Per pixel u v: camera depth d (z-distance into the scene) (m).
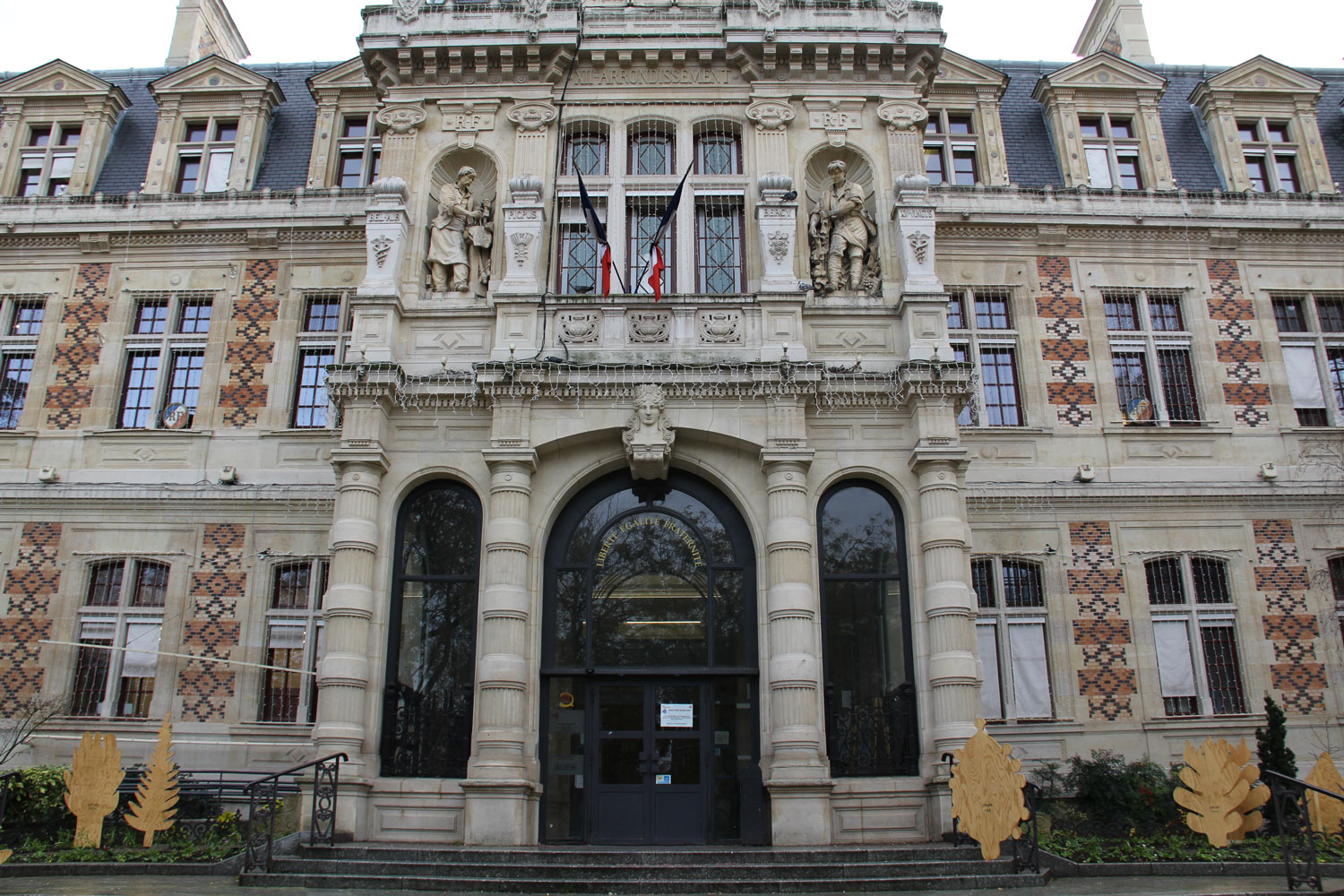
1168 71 24.92
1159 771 16.23
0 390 20.52
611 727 15.29
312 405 20.25
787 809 13.87
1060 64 25.38
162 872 12.27
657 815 14.88
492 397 15.77
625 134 18.17
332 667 14.48
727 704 15.38
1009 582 18.95
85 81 22.41
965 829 12.30
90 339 20.55
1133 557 19.08
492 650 14.56
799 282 16.67
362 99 22.48
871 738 14.91
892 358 16.59
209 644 18.50
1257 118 22.70
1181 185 22.11
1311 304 21.11
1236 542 19.27
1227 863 12.51
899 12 18.22
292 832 14.21
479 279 17.33
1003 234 21.02
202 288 20.88
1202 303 20.89
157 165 21.84
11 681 18.36
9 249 21.19
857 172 18.30
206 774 17.55
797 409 15.71
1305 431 20.14
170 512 19.27
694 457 15.98
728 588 15.84
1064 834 14.10
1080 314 20.67
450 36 17.88
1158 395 20.28
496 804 13.83
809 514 15.58
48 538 19.16
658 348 16.31
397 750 14.83
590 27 18.30
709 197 17.81
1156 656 18.62
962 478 15.66
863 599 15.56
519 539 15.10
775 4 18.19
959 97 22.45
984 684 18.33
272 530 19.09
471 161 18.19
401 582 15.57
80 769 13.68
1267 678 18.52
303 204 21.09
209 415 19.95
